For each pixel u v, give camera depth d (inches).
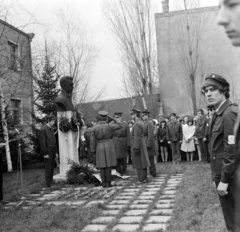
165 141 616.7
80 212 256.7
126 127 462.6
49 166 400.8
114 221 229.3
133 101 898.1
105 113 380.2
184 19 924.6
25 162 634.8
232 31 40.8
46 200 320.2
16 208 281.9
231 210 119.6
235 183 46.5
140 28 880.3
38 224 229.6
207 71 916.6
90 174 406.9
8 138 576.4
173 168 497.0
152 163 428.5
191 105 919.7
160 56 938.7
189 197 285.0
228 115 122.6
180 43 927.7
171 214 241.3
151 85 883.4
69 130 432.5
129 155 629.0
